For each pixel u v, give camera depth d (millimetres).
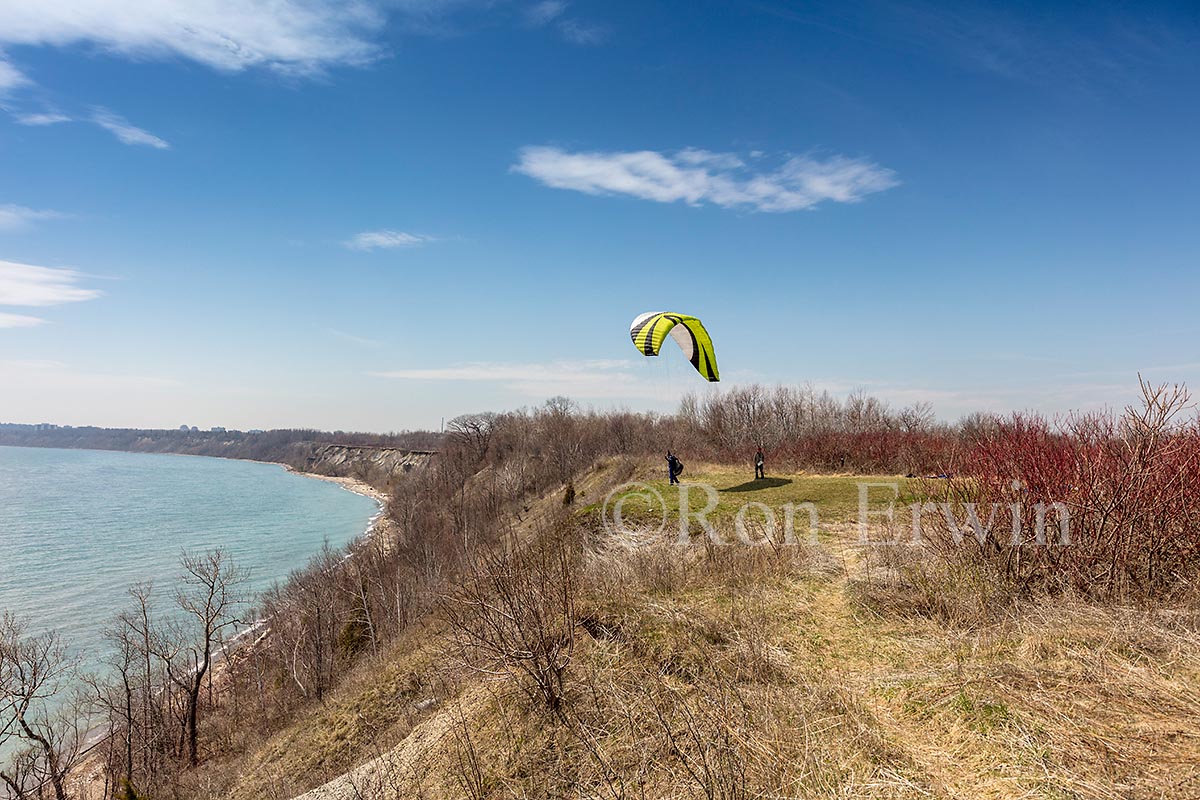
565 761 6312
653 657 7363
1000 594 7734
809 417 41625
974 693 5652
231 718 26828
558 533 10750
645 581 10250
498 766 6691
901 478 21766
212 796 14758
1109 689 5285
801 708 5961
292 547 62031
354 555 37938
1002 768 4672
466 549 14148
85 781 24250
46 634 36219
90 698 27078
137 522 77250
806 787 4926
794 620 8266
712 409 44812
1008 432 9062
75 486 118750
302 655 27672
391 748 9406
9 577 49500
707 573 10523
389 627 24344
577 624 8250
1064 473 7895
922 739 5293
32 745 24500
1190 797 3979
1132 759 4426
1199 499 7297
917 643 7074
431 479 65250
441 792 6859
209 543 64000
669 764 5656
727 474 26766
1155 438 7449
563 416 62188
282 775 12977
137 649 28594
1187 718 4770
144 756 24312
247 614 38406
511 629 7633
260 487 126250
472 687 8852
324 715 15648
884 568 9758
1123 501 7402
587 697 6984
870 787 4785
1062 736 4824
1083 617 6660
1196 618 6262
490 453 68750
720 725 5773
